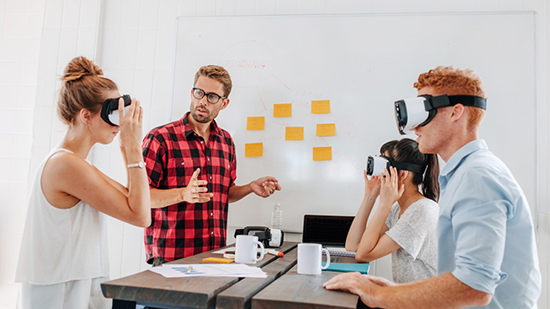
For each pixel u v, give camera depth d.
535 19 2.27
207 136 2.11
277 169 2.42
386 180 1.57
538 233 2.17
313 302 0.95
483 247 0.87
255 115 2.46
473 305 0.89
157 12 2.63
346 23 2.42
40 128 2.61
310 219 2.12
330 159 2.38
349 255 1.80
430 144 1.12
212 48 2.54
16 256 2.65
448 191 1.03
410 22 2.37
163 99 2.58
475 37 2.31
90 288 1.27
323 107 2.40
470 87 1.08
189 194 1.67
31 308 1.16
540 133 2.23
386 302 0.97
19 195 2.70
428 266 1.47
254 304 0.98
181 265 1.37
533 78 2.25
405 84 2.35
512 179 0.96
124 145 1.33
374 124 2.36
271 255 1.69
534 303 0.98
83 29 2.65
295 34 2.47
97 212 1.29
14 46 2.81
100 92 1.26
